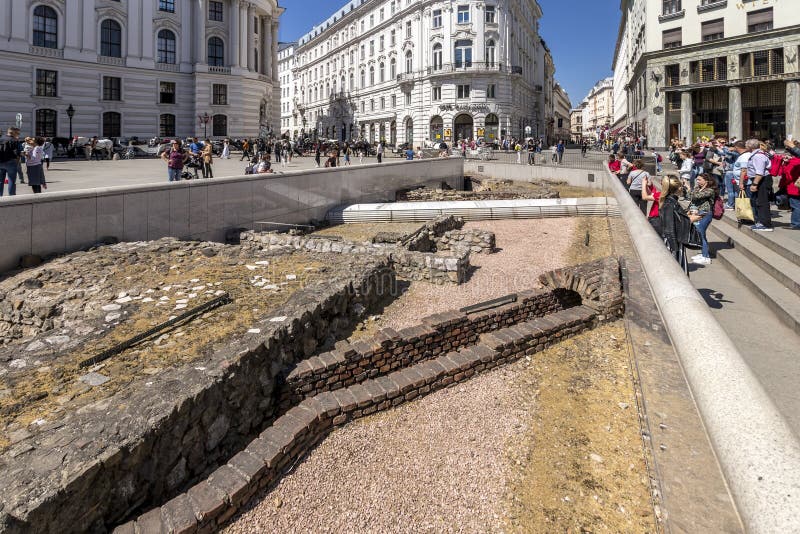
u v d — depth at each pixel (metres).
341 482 4.21
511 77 57.72
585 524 3.69
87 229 9.19
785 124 34.47
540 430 4.93
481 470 4.36
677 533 1.56
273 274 8.17
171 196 11.12
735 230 9.80
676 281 2.38
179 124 49.53
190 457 3.96
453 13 56.03
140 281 7.54
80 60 43.09
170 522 3.32
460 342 6.81
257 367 4.89
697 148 13.81
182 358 5.00
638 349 2.71
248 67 53.31
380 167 22.39
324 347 6.30
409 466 4.43
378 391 5.28
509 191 23.81
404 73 61.62
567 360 6.51
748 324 5.44
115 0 44.94
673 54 39.72
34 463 3.09
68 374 4.61
